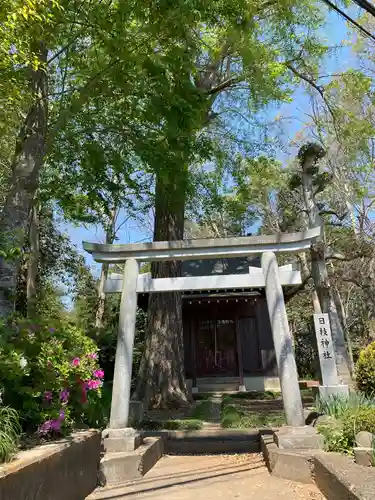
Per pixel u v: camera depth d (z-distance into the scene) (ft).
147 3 19.44
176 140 22.89
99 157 26.61
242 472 16.94
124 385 18.92
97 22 19.63
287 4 32.89
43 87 21.71
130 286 20.25
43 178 31.50
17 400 12.84
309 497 13.05
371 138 43.29
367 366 24.68
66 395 14.10
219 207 44.21
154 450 19.30
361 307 69.87
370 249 48.06
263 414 29.01
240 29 25.66
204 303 53.57
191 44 21.54
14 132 27.20
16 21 15.38
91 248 20.67
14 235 18.37
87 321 44.78
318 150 32.09
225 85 38.60
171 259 21.03
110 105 26.61
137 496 14.03
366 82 39.37
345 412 17.56
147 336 35.17
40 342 14.25
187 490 14.65
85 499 13.53
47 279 52.80
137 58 20.71
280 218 61.26
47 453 10.63
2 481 7.94
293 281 19.70
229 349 54.75
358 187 51.39
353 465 12.57
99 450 15.92
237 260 58.90
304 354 73.97
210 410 31.76
